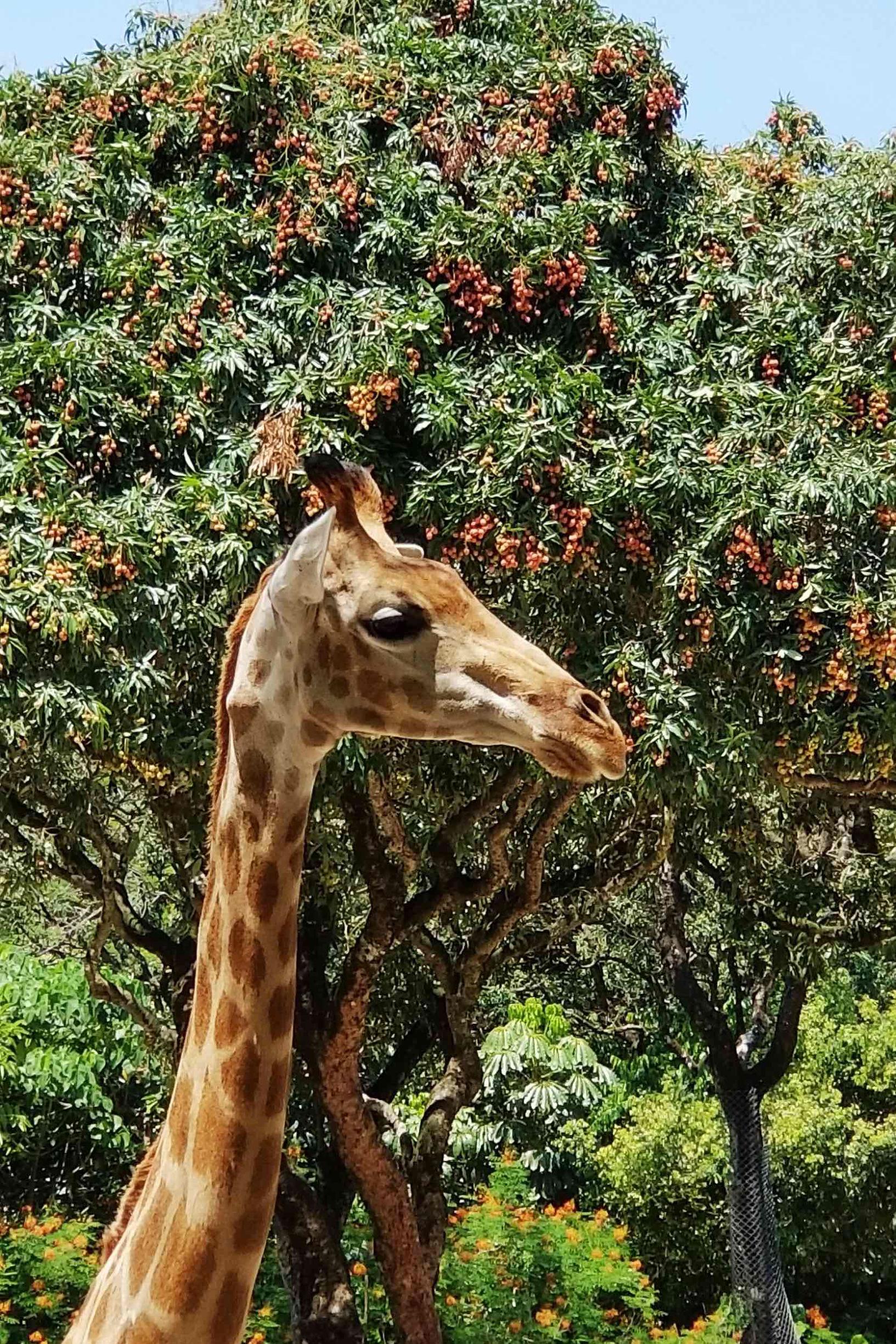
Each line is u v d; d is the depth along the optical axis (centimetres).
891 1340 2375
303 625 500
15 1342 1662
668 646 1198
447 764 1350
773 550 1181
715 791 1229
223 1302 515
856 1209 2362
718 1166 2309
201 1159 516
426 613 491
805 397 1259
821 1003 2478
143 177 1328
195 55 1384
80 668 1094
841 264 1365
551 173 1368
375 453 1194
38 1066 2002
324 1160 1647
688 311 1368
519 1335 1725
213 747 1176
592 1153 2395
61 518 1103
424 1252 1475
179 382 1209
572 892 1670
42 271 1268
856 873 1788
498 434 1173
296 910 523
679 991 2075
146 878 1981
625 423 1223
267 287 1302
